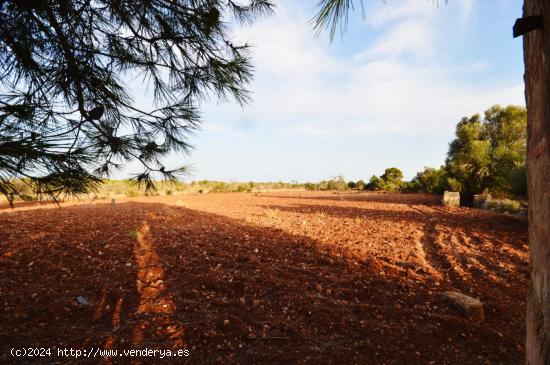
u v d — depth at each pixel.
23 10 1.61
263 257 5.26
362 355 2.63
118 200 17.62
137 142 2.00
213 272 4.42
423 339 2.88
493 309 3.51
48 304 3.29
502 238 7.18
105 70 1.96
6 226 6.94
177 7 2.02
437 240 7.11
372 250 5.99
